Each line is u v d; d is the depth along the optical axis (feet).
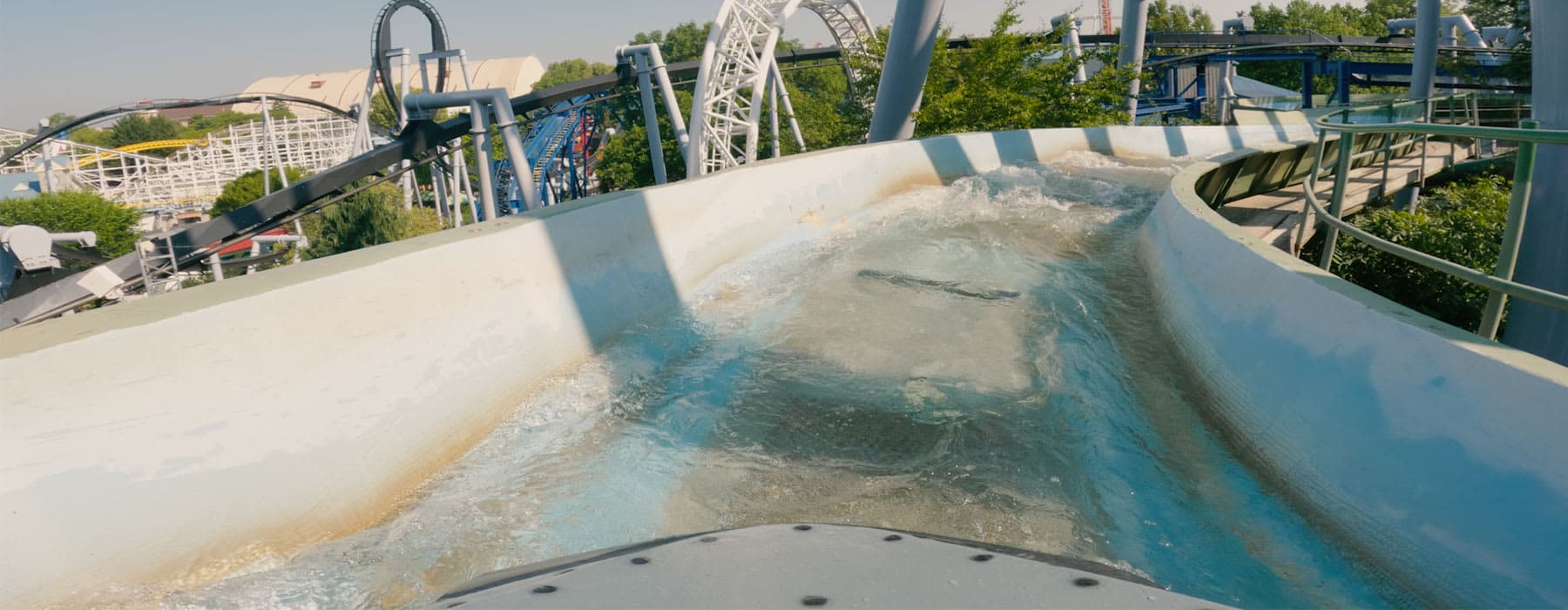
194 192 526.98
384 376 13.99
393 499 13.11
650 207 23.54
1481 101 70.03
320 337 13.30
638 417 16.06
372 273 14.44
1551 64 23.81
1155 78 234.38
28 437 9.93
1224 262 18.81
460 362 15.52
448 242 16.60
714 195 26.89
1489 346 10.41
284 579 10.91
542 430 15.55
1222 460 13.75
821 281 25.25
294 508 11.95
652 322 21.31
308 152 553.23
